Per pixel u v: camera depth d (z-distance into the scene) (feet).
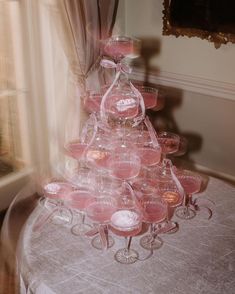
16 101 9.50
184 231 5.08
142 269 4.45
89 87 9.48
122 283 4.25
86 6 8.85
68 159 8.84
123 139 5.85
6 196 9.52
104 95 5.85
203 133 9.93
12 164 9.87
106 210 4.63
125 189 5.01
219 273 4.44
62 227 5.06
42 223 5.13
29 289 4.30
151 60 10.10
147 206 4.73
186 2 8.98
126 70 7.02
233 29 8.55
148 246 4.78
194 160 10.30
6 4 8.84
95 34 9.20
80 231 5.00
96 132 5.78
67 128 9.74
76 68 9.20
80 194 4.99
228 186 6.08
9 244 5.24
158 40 9.84
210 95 9.49
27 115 9.68
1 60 9.16
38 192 6.05
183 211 5.46
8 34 9.05
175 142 6.04
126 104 5.52
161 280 4.31
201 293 4.17
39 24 9.11
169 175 5.46
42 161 10.08
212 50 9.11
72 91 9.45
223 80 9.18
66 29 8.82
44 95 9.67
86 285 4.22
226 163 9.80
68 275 4.34
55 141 9.88
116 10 9.65
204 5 8.75
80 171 5.71
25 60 9.23
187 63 9.59
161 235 4.99
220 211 5.51
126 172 4.85
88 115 9.70
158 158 5.42
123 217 4.52
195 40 9.29
